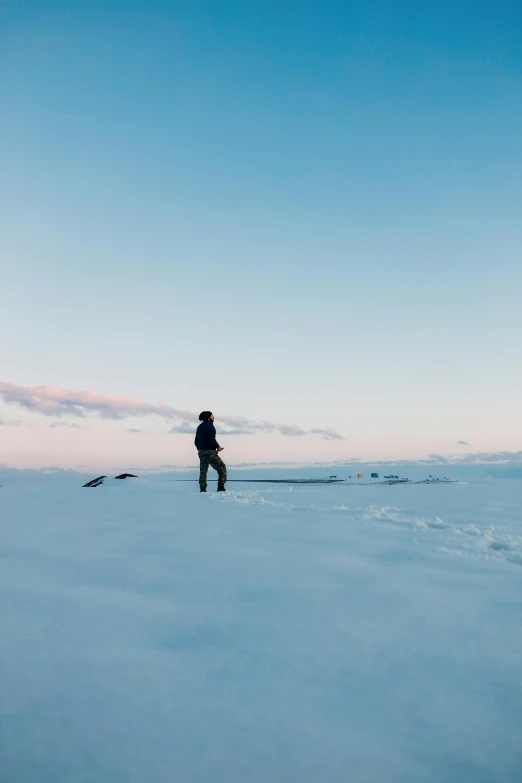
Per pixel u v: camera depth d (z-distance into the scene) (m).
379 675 1.63
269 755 1.27
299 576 2.70
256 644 1.84
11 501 6.42
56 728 1.36
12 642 1.85
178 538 3.75
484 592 2.43
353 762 1.25
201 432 8.82
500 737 1.34
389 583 2.57
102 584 2.55
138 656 1.75
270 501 6.54
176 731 1.35
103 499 6.67
